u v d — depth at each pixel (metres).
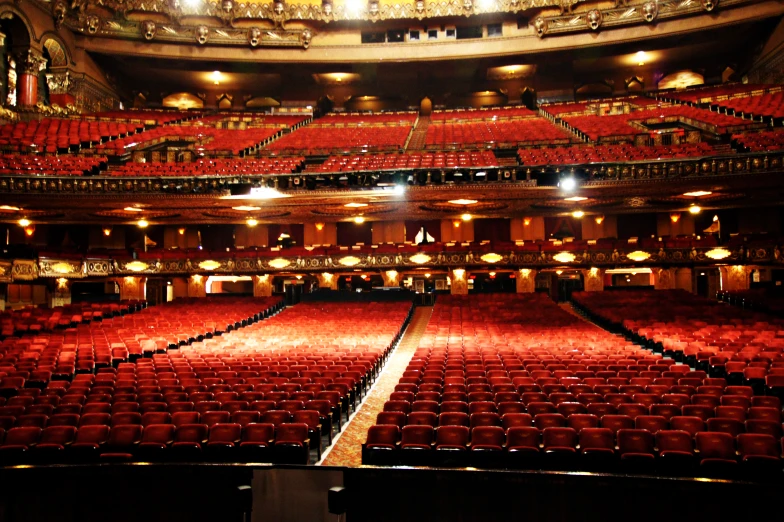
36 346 16.47
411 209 25.52
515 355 14.35
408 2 36.97
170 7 35.25
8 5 27.86
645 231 27.56
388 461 8.23
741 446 7.61
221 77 40.41
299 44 36.94
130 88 40.25
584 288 28.19
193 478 5.79
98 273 26.61
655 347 16.91
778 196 22.83
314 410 9.70
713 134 25.86
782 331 16.48
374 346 16.72
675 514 5.07
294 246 29.59
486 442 8.17
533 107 41.16
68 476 5.86
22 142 25.72
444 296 26.12
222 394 10.75
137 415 9.40
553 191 21.52
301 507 5.63
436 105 42.22
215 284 32.22
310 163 27.17
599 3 35.09
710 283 28.23
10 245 25.52
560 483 5.31
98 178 21.56
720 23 32.59
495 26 37.28
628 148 24.12
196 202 22.75
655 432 8.07
